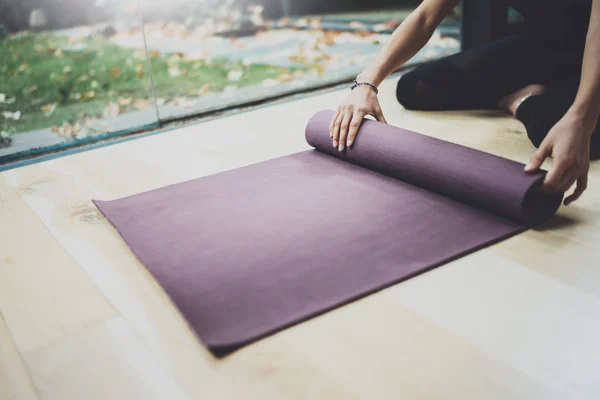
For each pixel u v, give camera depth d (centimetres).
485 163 148
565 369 94
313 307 111
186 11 598
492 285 118
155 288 125
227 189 173
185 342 107
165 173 200
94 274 134
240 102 286
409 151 164
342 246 133
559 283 118
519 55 229
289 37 581
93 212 170
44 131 304
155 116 274
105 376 100
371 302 114
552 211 143
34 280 133
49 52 467
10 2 320
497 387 91
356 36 544
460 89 241
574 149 135
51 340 111
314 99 290
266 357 101
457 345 101
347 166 188
